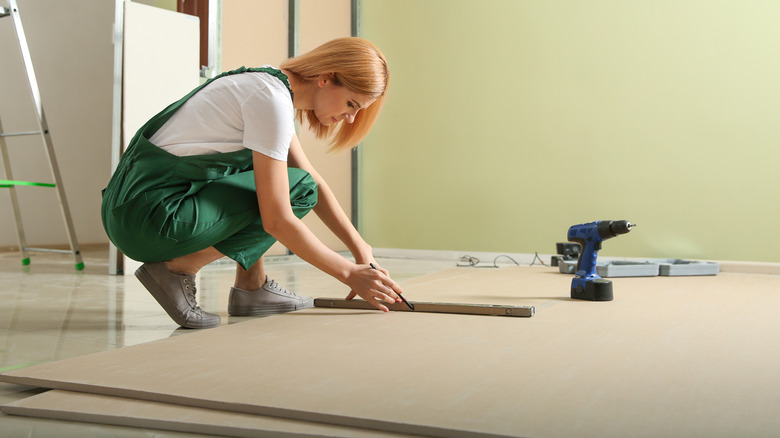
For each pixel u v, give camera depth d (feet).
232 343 4.60
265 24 13.55
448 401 3.20
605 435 2.73
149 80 10.57
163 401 3.35
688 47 12.24
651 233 12.68
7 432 3.05
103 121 17.04
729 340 4.68
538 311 6.02
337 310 6.12
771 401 3.20
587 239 6.88
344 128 5.83
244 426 2.98
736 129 11.88
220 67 12.41
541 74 13.66
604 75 13.03
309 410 3.06
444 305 5.91
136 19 10.41
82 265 11.12
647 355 4.19
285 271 11.33
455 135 14.65
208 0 12.10
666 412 3.03
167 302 5.49
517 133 13.96
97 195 16.94
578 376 3.67
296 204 5.61
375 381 3.57
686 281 8.70
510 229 14.10
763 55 11.62
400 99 15.25
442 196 14.84
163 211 4.93
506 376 3.67
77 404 3.33
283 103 4.87
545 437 2.71
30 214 15.62
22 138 15.48
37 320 6.07
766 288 7.88
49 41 15.99
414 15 15.02
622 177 12.92
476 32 14.33
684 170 12.35
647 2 12.57
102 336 5.31
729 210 11.98
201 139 5.08
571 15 13.30
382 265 13.10
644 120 12.68
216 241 5.30
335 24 15.28
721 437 2.71
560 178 13.53
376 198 15.64
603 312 5.98
